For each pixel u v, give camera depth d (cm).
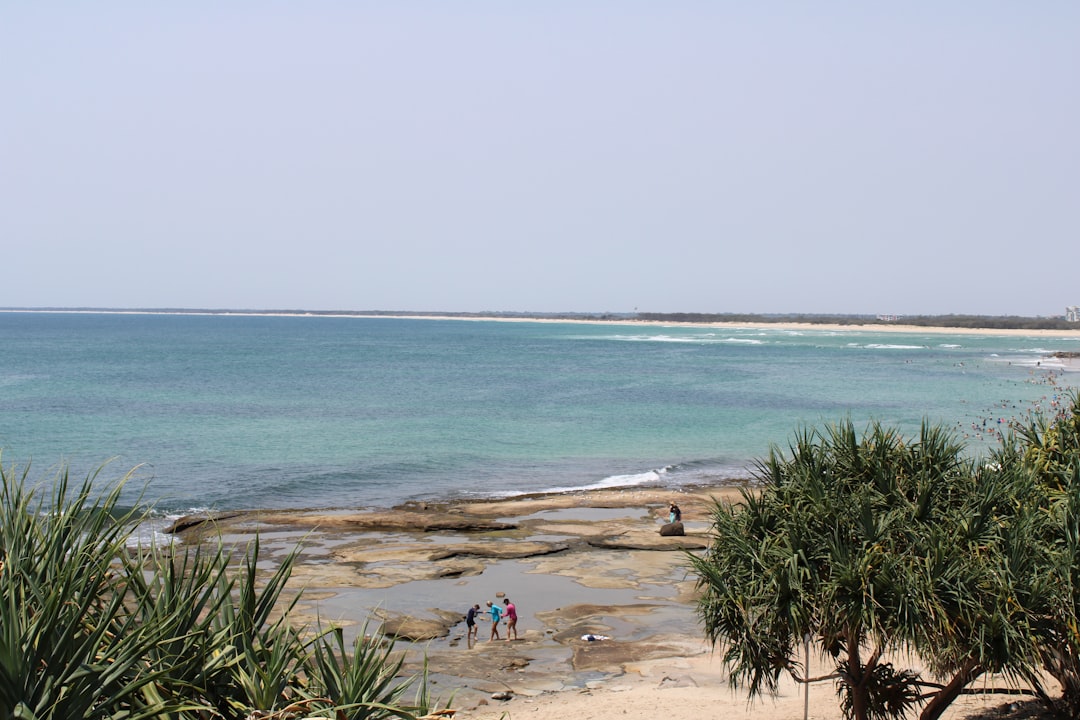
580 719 1875
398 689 777
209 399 8775
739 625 1387
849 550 1315
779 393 9325
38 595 630
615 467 5303
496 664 2272
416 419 7369
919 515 1365
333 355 16488
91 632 674
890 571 1281
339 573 3020
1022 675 1287
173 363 13900
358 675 752
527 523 3853
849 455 1463
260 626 784
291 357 15712
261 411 7869
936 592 1259
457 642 2434
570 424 7100
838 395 9094
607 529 3731
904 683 1448
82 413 7569
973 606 1238
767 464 1545
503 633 2516
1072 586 1268
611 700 1995
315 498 4397
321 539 3503
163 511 3856
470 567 3139
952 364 13338
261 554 3222
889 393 9188
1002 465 1512
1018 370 11962
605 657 2311
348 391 9738
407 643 2391
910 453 1453
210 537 3303
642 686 2120
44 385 9962
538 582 3011
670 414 7700
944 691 1389
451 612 2664
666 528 3597
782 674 2170
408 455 5656
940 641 1255
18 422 6962
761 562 1348
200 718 701
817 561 1352
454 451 5822
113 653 649
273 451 5759
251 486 4641
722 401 8644
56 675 609
